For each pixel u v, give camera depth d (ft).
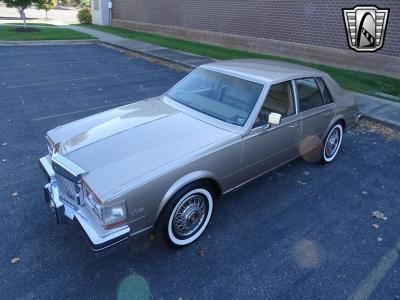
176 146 11.18
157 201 10.09
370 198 14.96
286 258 11.27
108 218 9.22
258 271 10.68
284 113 13.92
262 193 14.97
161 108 14.02
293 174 16.74
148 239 11.76
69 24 87.04
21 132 20.35
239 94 13.39
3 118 22.56
